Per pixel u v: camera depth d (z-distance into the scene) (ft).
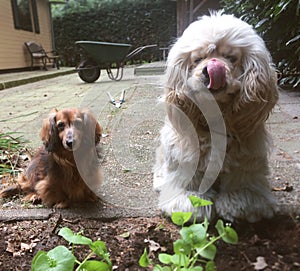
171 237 4.04
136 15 39.04
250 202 4.18
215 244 3.74
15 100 15.44
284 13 11.10
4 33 28.37
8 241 4.13
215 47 3.80
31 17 35.42
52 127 4.91
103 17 39.91
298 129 8.25
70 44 41.42
